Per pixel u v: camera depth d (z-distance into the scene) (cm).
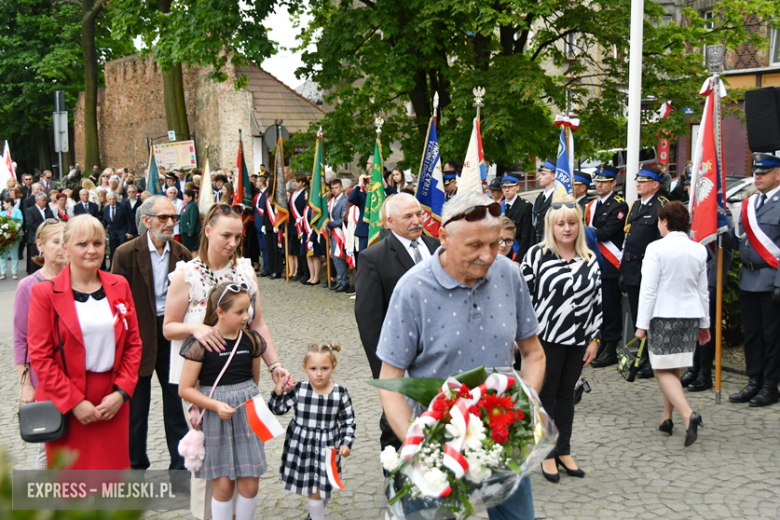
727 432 533
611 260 740
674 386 506
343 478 471
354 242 1170
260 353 374
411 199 437
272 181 1401
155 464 506
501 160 1252
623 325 736
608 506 417
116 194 1591
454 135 1234
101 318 365
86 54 3012
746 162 2312
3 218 1432
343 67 1388
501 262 282
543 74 1256
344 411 401
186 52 1369
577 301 449
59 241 418
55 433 346
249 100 2588
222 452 354
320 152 1225
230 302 356
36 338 352
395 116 1497
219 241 391
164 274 459
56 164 3900
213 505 358
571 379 462
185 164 2409
